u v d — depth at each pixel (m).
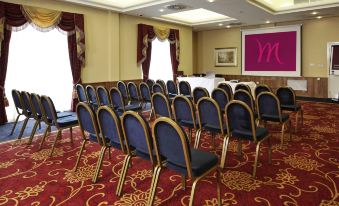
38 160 3.60
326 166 3.28
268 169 3.21
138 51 8.73
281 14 8.46
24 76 6.19
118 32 8.05
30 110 4.38
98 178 3.01
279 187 2.74
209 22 10.10
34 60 6.34
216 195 2.60
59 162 3.52
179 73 10.27
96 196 2.62
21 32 6.06
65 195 2.64
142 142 2.39
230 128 3.16
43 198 2.58
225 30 11.44
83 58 7.09
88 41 7.32
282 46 9.99
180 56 10.61
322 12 8.21
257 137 3.01
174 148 2.10
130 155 2.63
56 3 6.53
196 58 12.48
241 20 9.54
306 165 3.31
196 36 12.38
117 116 2.58
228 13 8.25
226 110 3.09
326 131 4.91
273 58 10.25
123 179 2.65
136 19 8.70
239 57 11.19
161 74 9.77
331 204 2.41
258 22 9.98
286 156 3.63
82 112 2.99
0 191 2.73
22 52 6.11
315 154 3.70
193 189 2.12
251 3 7.08
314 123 5.56
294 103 4.77
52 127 5.45
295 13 8.33
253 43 10.71
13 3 5.68
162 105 3.98
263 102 4.01
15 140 4.54
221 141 4.36
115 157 3.68
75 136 4.76
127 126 2.45
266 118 4.09
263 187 2.75
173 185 2.82
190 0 6.65
